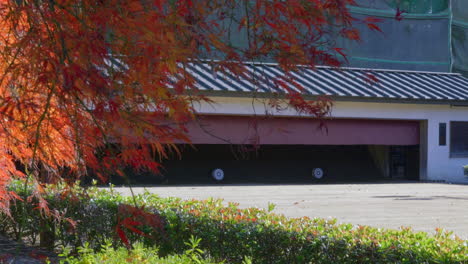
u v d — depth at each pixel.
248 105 20.81
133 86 2.54
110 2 2.36
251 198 15.77
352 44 25.69
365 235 4.78
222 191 18.34
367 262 4.32
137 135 2.61
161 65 2.47
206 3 2.84
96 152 2.88
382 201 15.13
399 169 27.27
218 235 5.41
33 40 2.41
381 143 24.66
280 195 16.91
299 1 2.72
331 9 2.81
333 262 4.55
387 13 26.89
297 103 3.11
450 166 25.73
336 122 23.69
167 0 2.49
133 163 2.78
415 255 4.12
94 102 2.42
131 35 2.37
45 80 2.34
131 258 4.34
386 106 24.34
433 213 12.33
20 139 3.14
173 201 7.09
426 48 28.36
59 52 2.44
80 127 2.73
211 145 24.91
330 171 27.34
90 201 6.56
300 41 2.87
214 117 20.89
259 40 2.95
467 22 29.53
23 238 7.66
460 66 29.42
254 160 25.89
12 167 4.10
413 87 25.22
